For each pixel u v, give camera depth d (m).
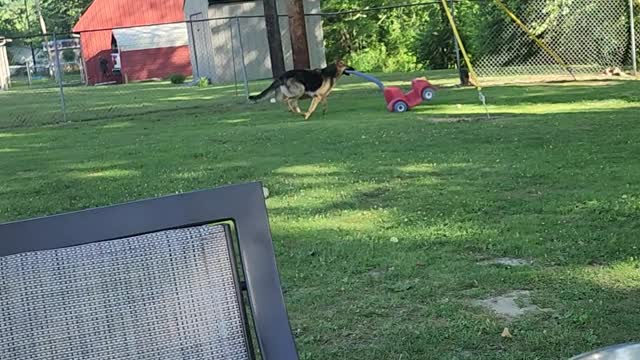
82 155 10.94
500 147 9.02
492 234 5.34
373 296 4.27
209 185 7.99
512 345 3.55
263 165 8.99
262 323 1.64
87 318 1.59
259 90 22.52
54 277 1.60
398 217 6.04
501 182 7.11
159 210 1.69
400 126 11.55
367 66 33.00
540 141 9.26
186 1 30.20
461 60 18.39
